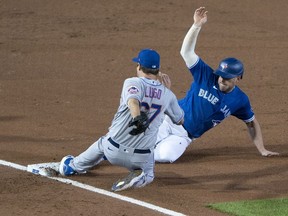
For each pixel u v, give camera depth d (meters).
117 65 48.91
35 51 51.84
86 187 26.77
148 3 64.69
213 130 36.00
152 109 25.52
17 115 37.69
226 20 60.59
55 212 23.91
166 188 27.25
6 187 26.36
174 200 25.78
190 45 29.94
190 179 28.59
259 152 32.59
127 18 60.75
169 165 30.48
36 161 30.20
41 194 25.73
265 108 40.19
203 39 55.44
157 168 29.98
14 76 46.00
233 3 65.00
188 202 25.66
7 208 24.16
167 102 25.88
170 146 30.47
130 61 49.78
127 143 25.73
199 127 30.73
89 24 59.06
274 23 60.25
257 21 60.56
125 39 55.22
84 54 51.31
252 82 45.56
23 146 32.47
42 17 60.69
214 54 51.69
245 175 29.28
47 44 53.62
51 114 38.06
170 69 48.06
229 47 53.56
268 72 47.81
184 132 30.88
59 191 26.11
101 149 27.05
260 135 31.67
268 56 51.41
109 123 36.78
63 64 48.97
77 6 63.62
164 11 62.66
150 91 25.33
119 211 24.22
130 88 24.91
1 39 54.62
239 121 37.50
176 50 52.53
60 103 40.28
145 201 25.42
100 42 54.34
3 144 32.69
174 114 26.41
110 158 26.27
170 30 57.81
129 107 24.59
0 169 28.78
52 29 57.62
